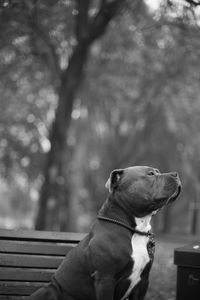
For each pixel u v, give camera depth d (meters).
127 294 5.04
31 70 18.81
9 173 24.61
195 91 22.61
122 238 4.90
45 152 24.44
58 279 5.23
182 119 26.11
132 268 4.88
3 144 23.91
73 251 5.23
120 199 5.04
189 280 5.38
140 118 27.86
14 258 5.77
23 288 5.79
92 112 27.80
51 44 16.50
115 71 21.75
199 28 9.62
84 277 5.05
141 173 5.04
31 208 35.25
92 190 33.06
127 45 20.08
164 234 30.06
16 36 14.32
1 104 22.00
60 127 17.94
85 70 19.98
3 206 49.66
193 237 25.75
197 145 27.91
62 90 17.67
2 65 17.58
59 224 18.56
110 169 31.72
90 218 34.50
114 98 23.83
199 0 8.38
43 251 5.84
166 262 12.00
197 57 17.30
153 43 19.05
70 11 16.19
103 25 16.05
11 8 10.78
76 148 27.48
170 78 20.92
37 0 10.70
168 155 29.61
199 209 32.06
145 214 4.97
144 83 22.81
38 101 24.16
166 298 8.15
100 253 4.86
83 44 16.64
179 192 5.03
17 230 5.91
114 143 31.03
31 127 23.94
